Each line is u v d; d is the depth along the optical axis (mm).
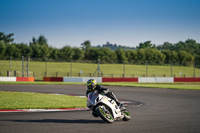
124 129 10922
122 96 29531
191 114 16219
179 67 109000
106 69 90562
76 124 11875
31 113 15594
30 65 82312
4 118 13383
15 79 56312
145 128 11266
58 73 75938
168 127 11633
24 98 23688
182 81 71938
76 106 19016
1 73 66688
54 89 37125
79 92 33344
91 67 91312
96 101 11875
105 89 12086
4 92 29188
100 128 11008
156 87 45281
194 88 43969
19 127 10906
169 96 30156
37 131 10156
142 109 18578
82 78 60812
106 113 12312
